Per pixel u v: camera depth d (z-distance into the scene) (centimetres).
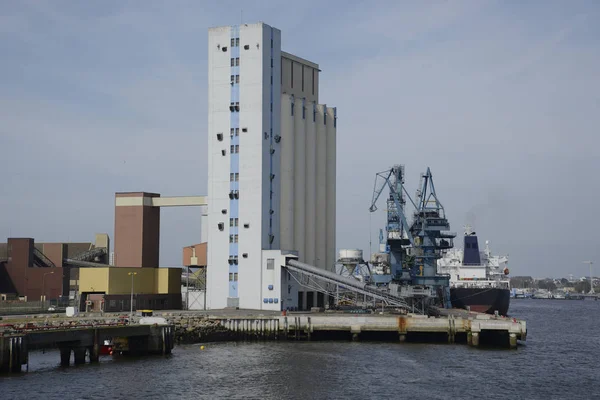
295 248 16838
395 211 17300
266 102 15988
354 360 10144
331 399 7600
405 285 15250
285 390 7988
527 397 7925
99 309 14762
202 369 9162
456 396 7862
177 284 16562
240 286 15588
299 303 16438
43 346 10744
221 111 16050
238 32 16062
